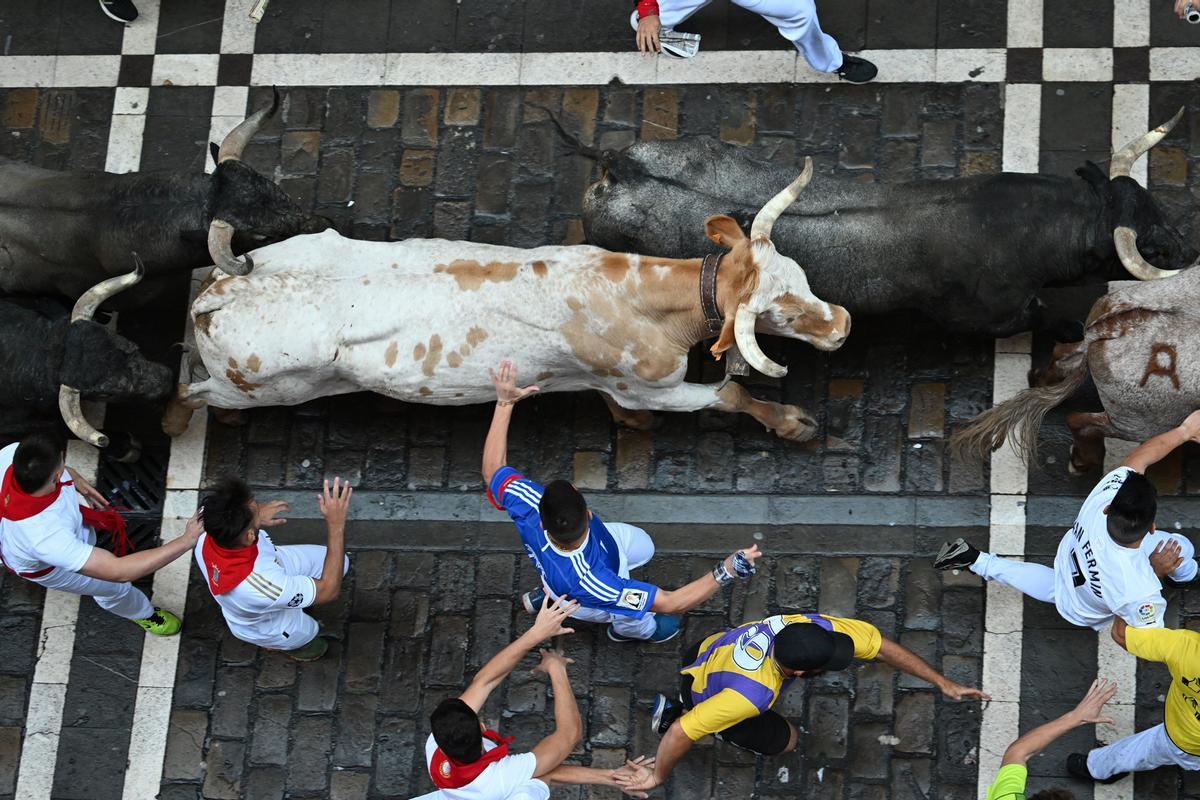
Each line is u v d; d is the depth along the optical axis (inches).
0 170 288.5
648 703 276.5
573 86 313.7
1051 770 265.9
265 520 245.6
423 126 315.3
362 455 296.7
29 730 286.5
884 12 308.5
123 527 271.3
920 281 261.3
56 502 242.7
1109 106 297.0
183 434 298.7
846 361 288.8
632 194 263.3
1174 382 239.8
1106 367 243.8
